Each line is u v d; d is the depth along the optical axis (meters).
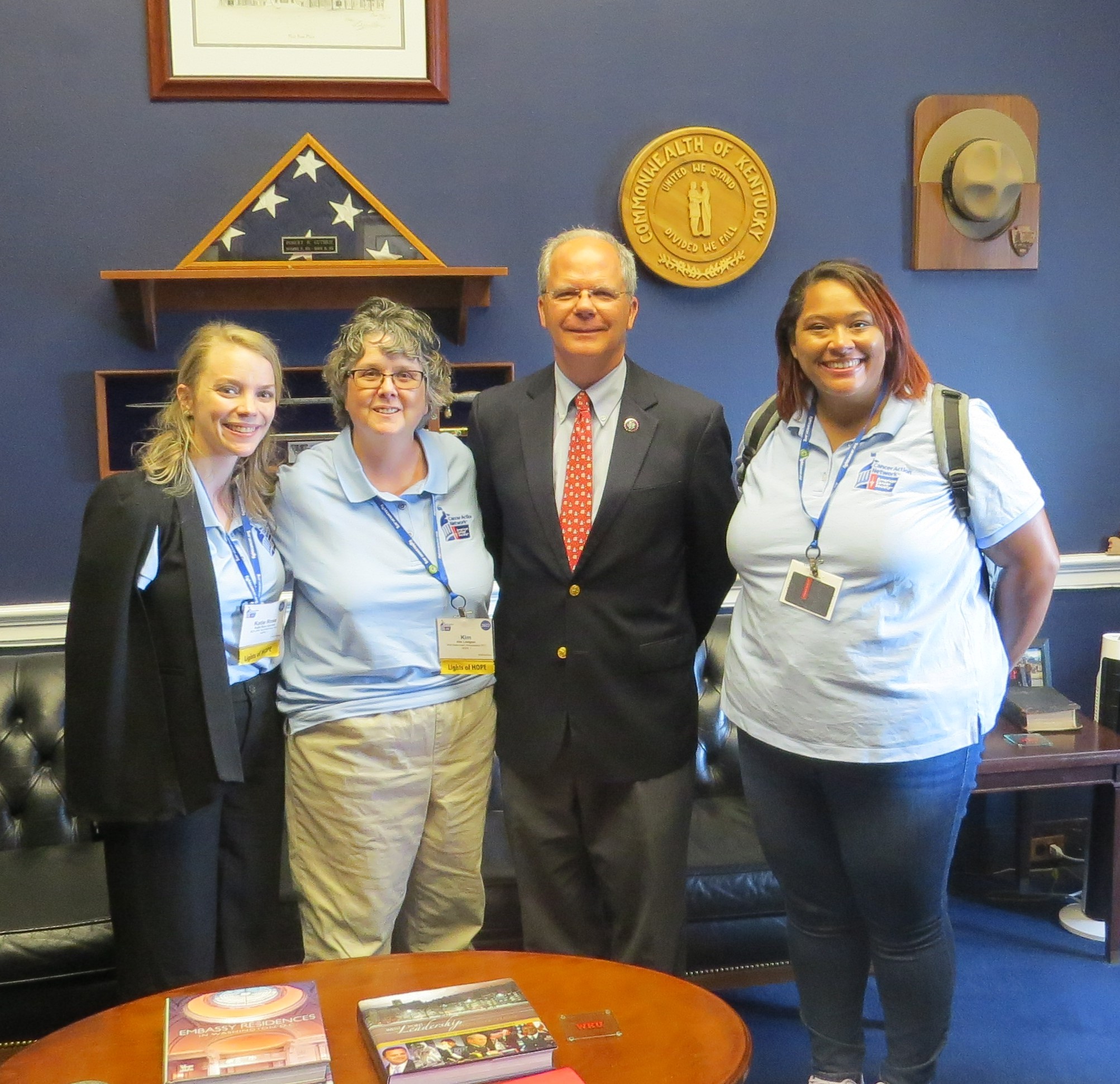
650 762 2.13
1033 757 2.82
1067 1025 2.65
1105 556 3.45
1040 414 3.44
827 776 1.98
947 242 3.29
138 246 3.00
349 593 2.09
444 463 2.22
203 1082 1.45
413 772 2.15
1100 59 3.33
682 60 3.16
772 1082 2.44
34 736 2.83
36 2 2.90
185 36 2.95
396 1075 1.47
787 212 3.26
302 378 3.14
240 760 2.03
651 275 3.22
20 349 2.99
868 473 1.92
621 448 2.09
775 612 1.99
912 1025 2.06
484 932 2.54
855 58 3.23
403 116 3.07
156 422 2.13
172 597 1.98
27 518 3.04
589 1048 1.61
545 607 2.13
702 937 2.57
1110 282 3.42
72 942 2.33
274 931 2.21
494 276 3.02
